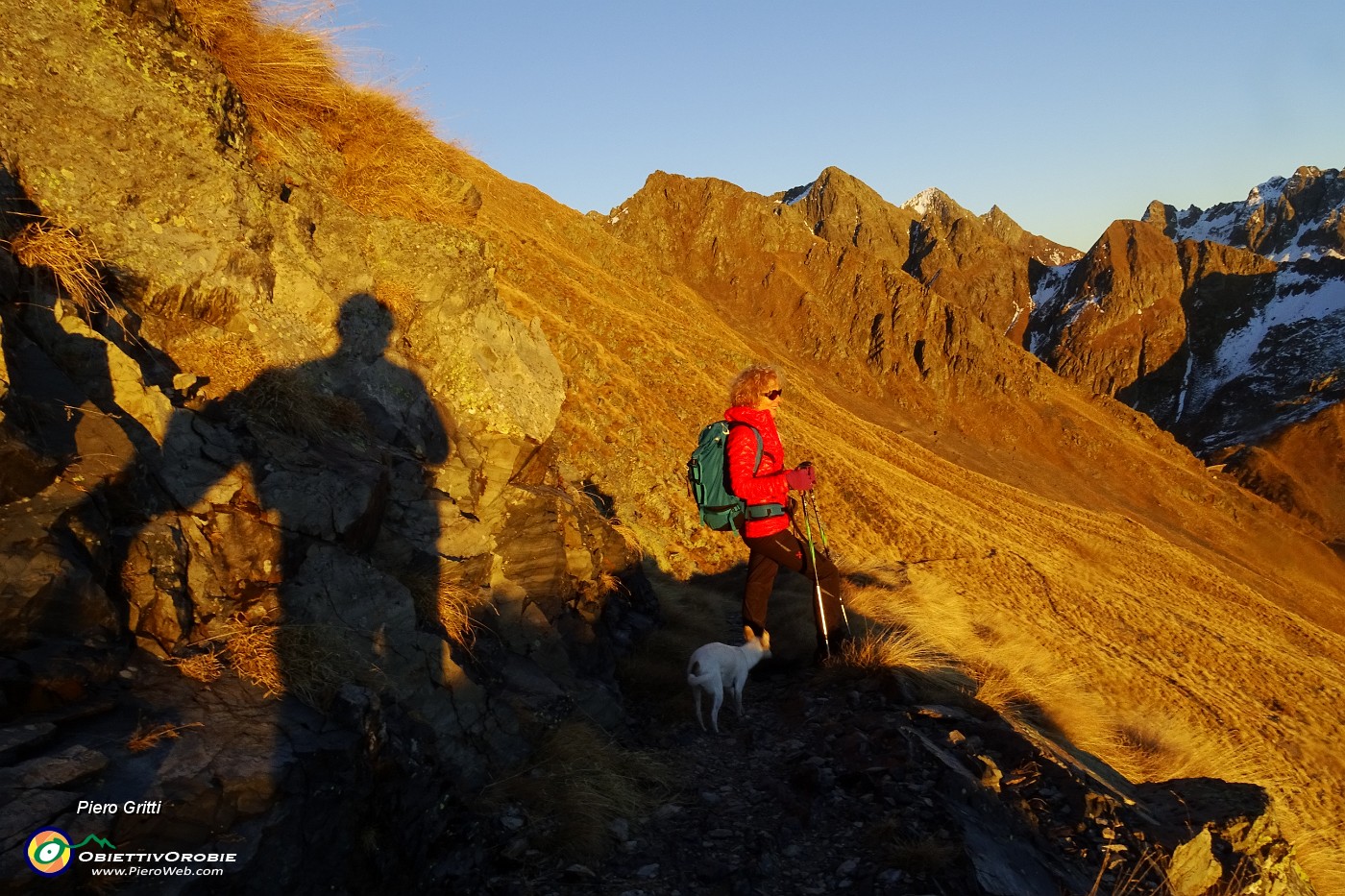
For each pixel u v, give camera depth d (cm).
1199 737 1010
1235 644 3834
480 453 502
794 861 337
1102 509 14425
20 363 271
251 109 505
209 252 392
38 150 346
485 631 402
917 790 372
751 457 480
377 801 260
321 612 311
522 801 336
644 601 638
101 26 392
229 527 298
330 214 505
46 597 228
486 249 581
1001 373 17438
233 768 221
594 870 317
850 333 18238
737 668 484
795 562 513
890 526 4262
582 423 1814
